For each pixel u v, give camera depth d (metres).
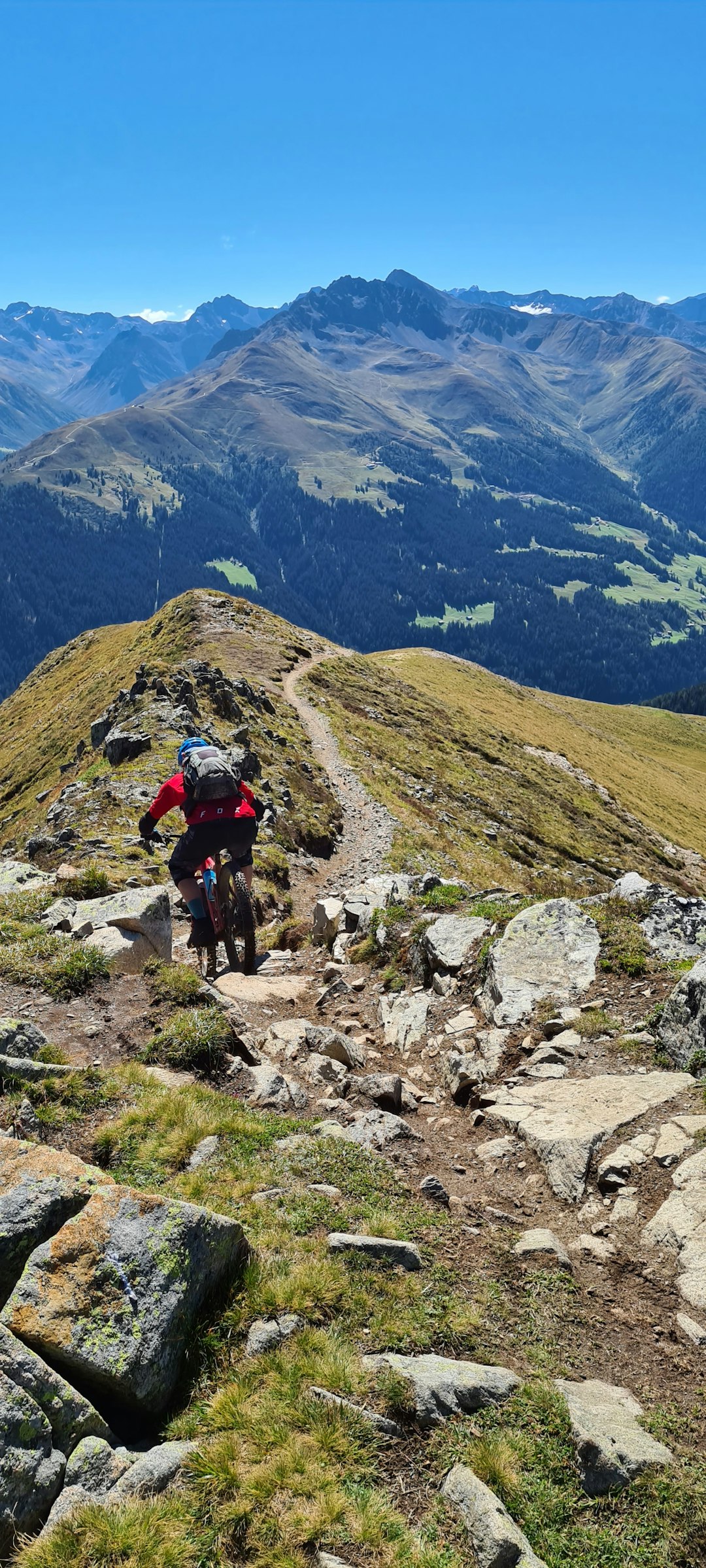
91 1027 8.80
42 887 13.45
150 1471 4.16
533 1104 8.07
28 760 89.06
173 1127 7.10
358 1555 3.86
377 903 14.96
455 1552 3.92
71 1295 4.65
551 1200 6.88
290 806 41.53
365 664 104.12
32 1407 4.12
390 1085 8.68
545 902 11.63
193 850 10.61
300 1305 5.23
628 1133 7.36
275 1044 9.90
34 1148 5.45
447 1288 5.68
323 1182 6.75
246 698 63.41
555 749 109.56
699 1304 5.62
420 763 71.31
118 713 54.91
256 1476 4.16
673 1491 4.34
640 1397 5.00
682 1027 8.40
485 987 10.50
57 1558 3.71
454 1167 7.49
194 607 101.25
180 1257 5.02
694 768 175.50
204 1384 4.76
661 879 75.81
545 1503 4.25
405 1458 4.41
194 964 13.81
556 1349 5.30
